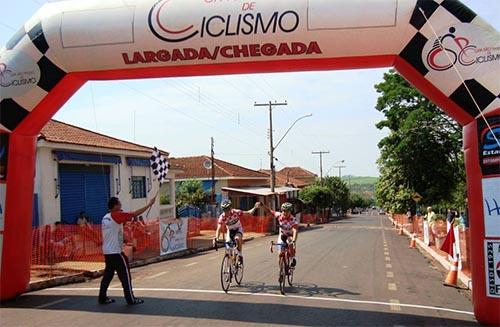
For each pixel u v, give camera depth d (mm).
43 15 9555
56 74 9609
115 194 22188
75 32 9258
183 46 9000
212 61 9172
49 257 13781
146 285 11281
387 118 35469
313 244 23641
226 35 8805
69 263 14414
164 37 9000
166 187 31859
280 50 8820
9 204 9719
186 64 9297
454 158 33656
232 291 10383
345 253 18969
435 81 8281
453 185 33750
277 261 16156
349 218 90625
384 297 9906
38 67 9531
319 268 14242
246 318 7977
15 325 7613
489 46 8016
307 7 8539
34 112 9836
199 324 7602
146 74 9742
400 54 8508
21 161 9992
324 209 71438
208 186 44594
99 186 21500
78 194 20219
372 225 55000
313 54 8805
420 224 29281
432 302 9516
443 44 8141
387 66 9094
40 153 17906
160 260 17594
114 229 9086
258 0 8773
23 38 9578
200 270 13945
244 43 8820
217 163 47906
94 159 20641
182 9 8953
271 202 48250
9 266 9633
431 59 8211
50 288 11188
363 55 8695
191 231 26734
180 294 10039
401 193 34188
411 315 8336
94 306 8930
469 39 8062
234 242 11062
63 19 9344
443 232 18500
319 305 9008
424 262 16609
